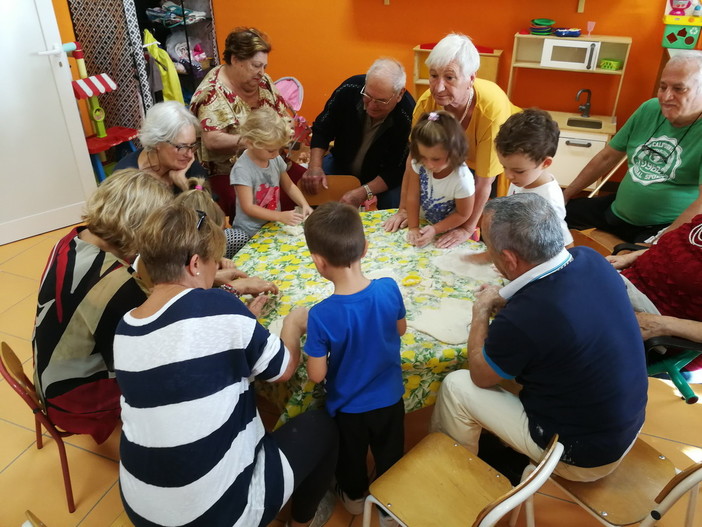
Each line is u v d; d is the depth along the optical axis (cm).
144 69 430
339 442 166
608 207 294
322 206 150
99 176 420
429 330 168
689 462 208
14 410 235
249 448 137
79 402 176
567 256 144
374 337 151
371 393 158
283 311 178
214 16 496
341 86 309
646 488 151
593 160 297
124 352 125
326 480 165
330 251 143
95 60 432
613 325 140
